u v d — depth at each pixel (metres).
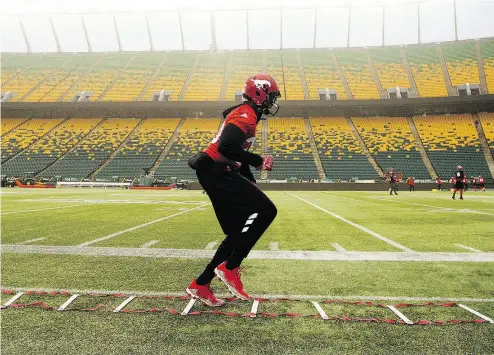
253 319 2.48
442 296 3.02
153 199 18.25
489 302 2.88
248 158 2.57
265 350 2.02
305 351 2.01
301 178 37.53
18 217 9.38
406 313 2.62
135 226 7.74
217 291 3.16
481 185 33.69
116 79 50.28
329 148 41.12
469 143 40.50
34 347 2.05
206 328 2.32
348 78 49.19
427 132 42.88
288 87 47.56
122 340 2.14
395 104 43.22
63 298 2.90
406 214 10.73
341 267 4.06
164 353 1.98
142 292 3.07
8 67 52.94
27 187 35.94
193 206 13.57
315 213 10.98
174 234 6.60
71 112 48.19
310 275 3.70
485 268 4.04
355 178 37.12
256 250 5.09
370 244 5.62
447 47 52.53
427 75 48.09
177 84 49.09
